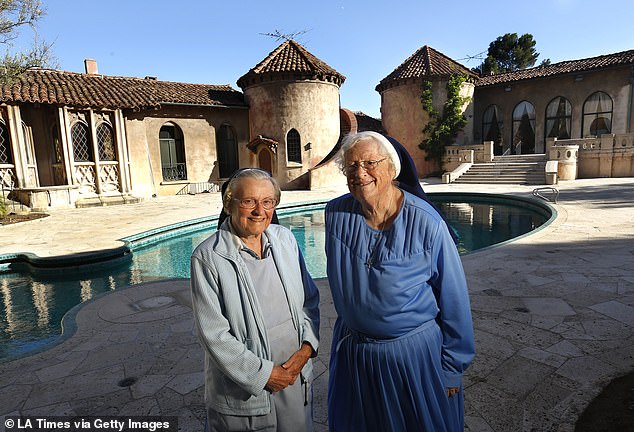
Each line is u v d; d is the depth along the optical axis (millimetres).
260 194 1748
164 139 20312
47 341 5344
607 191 14938
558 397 2869
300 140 21734
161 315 4828
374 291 1733
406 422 1806
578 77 23031
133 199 17391
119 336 4262
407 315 1724
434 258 1735
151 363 3646
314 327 1997
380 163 1746
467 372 3254
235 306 1717
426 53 27000
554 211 11203
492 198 16234
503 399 2875
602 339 3740
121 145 17828
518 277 5688
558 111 24328
